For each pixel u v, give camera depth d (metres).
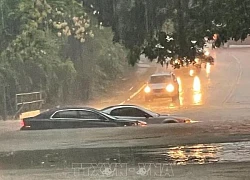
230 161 25.64
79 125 40.12
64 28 50.16
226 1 26.56
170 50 29.03
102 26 31.58
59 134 36.47
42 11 49.84
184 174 23.55
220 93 74.69
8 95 59.12
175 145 30.95
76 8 44.56
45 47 57.12
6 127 44.38
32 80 61.16
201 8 27.47
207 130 37.34
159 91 68.19
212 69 104.69
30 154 29.59
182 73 93.44
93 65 69.00
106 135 35.25
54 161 27.19
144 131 37.06
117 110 41.72
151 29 28.00
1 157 28.88
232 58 120.62
